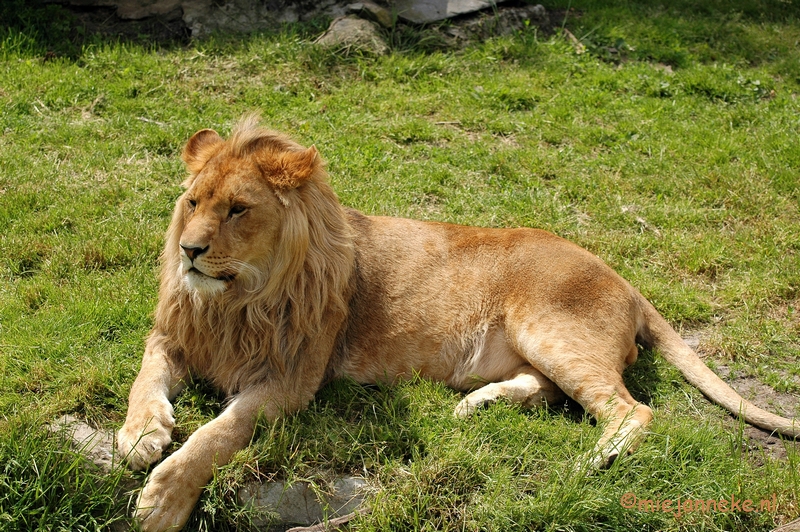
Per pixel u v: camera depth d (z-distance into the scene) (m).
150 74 8.05
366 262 4.47
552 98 8.32
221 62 8.35
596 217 6.39
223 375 4.14
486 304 4.54
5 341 4.43
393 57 8.66
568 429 4.16
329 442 3.92
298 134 7.23
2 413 3.92
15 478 3.53
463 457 3.87
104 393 4.12
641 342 4.88
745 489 3.85
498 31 9.54
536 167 6.96
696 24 10.51
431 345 4.48
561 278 4.45
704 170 7.03
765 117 8.22
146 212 5.95
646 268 5.83
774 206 6.58
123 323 4.69
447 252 4.64
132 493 3.60
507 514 3.66
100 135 6.96
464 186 6.62
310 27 9.02
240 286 3.97
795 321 5.36
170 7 9.05
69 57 8.35
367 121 7.54
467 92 8.29
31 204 5.90
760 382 4.85
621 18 10.40
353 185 6.43
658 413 4.44
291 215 3.94
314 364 4.14
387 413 4.12
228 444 3.75
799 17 11.26
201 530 3.63
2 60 8.09
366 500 3.73
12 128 6.94
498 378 4.59
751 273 5.76
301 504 3.75
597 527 3.67
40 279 5.06
